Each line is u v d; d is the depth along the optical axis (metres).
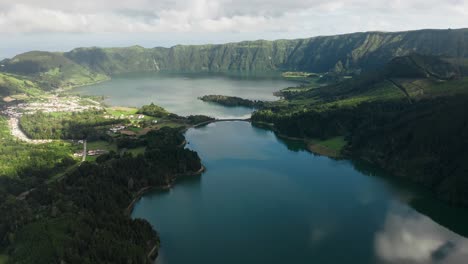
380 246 182.88
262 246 184.25
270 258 174.12
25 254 154.75
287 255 176.25
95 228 174.88
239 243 187.00
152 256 175.12
